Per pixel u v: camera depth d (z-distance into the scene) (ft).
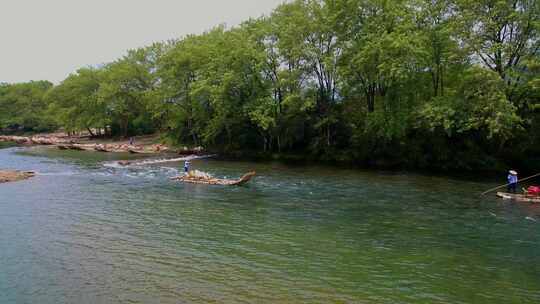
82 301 52.24
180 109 284.61
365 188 137.69
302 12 215.10
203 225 89.71
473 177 160.45
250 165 203.00
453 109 156.25
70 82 386.73
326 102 219.20
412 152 189.06
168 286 56.95
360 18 190.90
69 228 86.17
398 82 175.22
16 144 347.56
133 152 265.54
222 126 254.27
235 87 234.17
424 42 169.99
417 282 59.36
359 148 207.51
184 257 68.90
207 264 65.72
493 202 114.73
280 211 103.91
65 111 379.96
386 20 183.01
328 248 74.64
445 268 65.00
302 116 225.56
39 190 129.90
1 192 125.80
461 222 93.30
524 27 150.00
